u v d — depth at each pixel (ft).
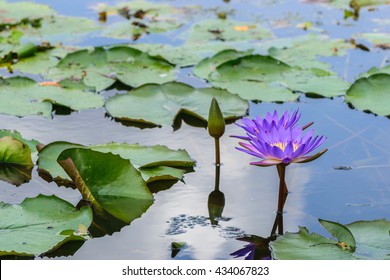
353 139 12.23
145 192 9.99
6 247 8.29
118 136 12.38
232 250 8.61
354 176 10.76
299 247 8.32
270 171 11.02
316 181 10.60
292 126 9.70
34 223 8.89
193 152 11.73
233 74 15.43
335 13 21.48
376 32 19.12
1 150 11.11
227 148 11.91
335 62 16.53
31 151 11.59
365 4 22.38
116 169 10.02
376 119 13.20
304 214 9.56
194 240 8.87
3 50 17.15
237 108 13.51
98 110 13.69
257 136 9.25
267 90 14.62
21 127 12.72
